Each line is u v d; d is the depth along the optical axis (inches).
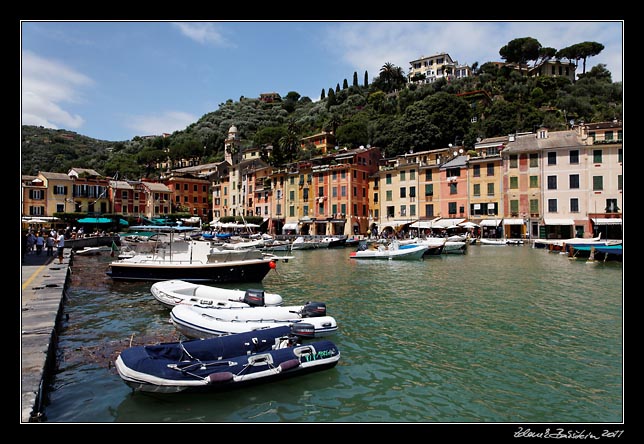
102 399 312.2
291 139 3695.9
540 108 3476.9
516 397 324.2
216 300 542.3
